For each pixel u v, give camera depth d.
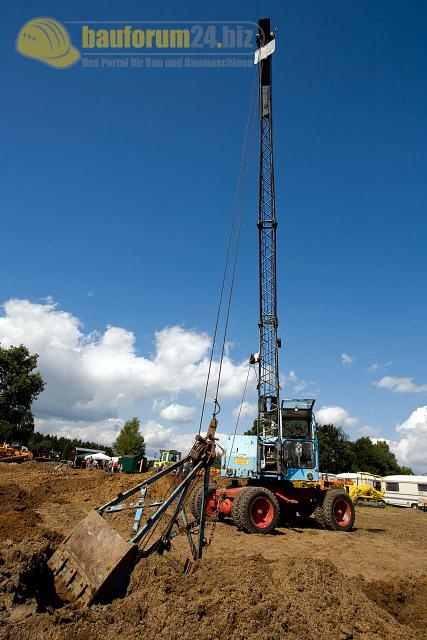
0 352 47.00
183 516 8.09
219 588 5.98
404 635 5.30
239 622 5.00
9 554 5.99
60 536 10.23
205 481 8.06
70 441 120.12
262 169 18.61
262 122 18.86
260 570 7.01
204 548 10.27
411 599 7.35
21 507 13.87
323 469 64.31
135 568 6.36
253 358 16.91
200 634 4.78
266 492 13.46
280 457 14.66
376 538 14.05
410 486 38.94
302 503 15.62
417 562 10.45
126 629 5.02
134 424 66.06
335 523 14.85
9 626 4.97
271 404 16.12
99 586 5.75
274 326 17.14
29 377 47.31
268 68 18.75
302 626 5.08
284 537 12.77
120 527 11.97
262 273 17.86
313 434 15.25
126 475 28.75
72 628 5.04
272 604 5.43
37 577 5.97
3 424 45.03
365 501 37.22
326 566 7.06
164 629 4.87
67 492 20.38
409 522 22.78
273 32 18.83
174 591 5.84
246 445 15.58
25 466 36.38
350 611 5.62
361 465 71.69
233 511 13.29
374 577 8.55
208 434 8.19
